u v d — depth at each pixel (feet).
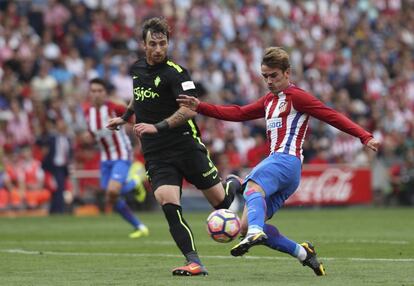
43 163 240.53
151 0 321.73
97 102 166.20
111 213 247.70
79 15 298.56
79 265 110.01
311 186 268.00
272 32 335.88
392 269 101.45
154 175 98.68
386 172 280.51
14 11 284.20
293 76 314.76
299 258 93.35
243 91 297.74
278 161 92.53
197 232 171.94
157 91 98.58
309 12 361.30
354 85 323.57
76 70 277.85
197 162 99.91
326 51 339.98
